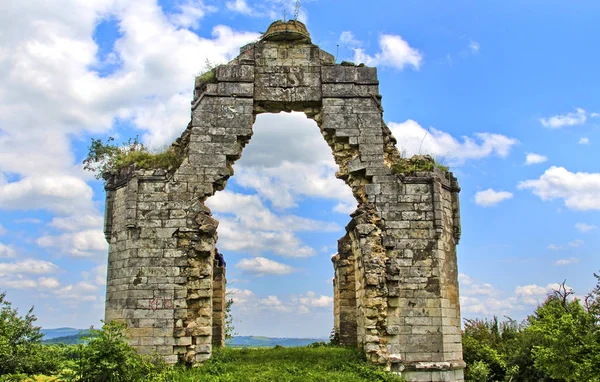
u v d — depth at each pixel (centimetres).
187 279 2131
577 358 2222
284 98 2355
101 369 1669
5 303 2136
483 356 2936
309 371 1964
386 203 2239
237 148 2278
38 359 2062
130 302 2100
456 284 2288
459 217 2362
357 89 2373
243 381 1808
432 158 2362
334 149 2362
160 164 2238
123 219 2211
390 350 2092
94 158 2408
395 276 2155
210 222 2188
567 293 3130
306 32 2452
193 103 2305
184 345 2064
